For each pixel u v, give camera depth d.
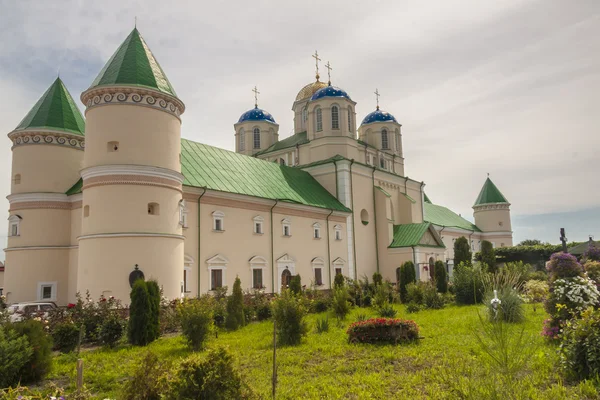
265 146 48.69
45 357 11.55
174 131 22.48
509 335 9.01
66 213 26.67
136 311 15.81
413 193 48.25
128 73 21.44
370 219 40.50
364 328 14.97
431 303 25.64
